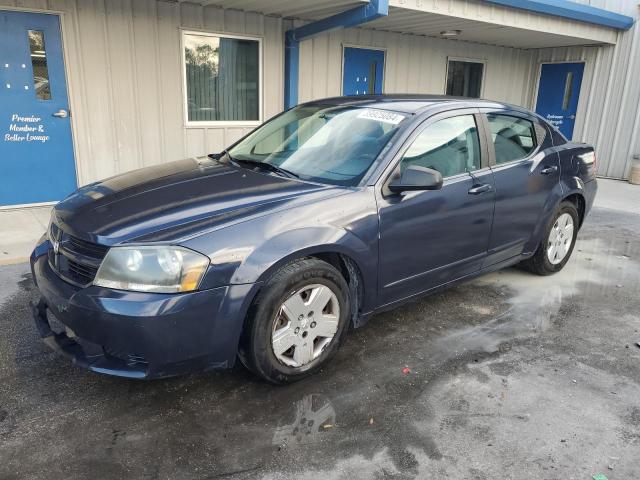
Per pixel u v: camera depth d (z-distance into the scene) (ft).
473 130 12.91
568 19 30.94
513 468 8.00
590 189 16.67
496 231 13.34
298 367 9.83
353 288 10.78
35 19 20.18
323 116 12.81
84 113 22.00
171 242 8.43
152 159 24.29
